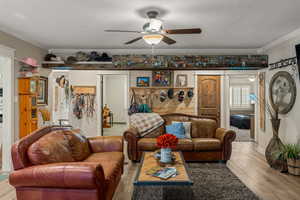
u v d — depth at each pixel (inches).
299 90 145.3
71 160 103.3
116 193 113.2
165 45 193.9
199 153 161.5
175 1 102.6
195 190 115.6
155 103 233.5
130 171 146.7
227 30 148.3
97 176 79.3
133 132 163.8
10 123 148.7
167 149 109.5
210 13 117.7
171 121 188.7
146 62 193.3
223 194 111.0
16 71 157.1
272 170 147.3
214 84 235.0
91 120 235.5
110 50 209.9
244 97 426.3
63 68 199.6
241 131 319.6
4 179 133.9
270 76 188.2
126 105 233.8
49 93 205.5
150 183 84.6
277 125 154.3
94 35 160.7
